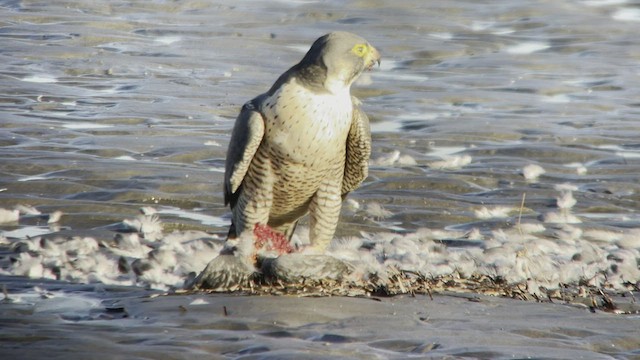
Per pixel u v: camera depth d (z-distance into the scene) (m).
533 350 7.89
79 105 19.92
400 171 15.66
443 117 19.77
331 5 32.44
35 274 10.27
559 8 33.22
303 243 12.19
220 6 32.72
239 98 21.05
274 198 10.55
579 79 24.19
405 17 30.89
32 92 20.80
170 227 12.62
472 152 17.09
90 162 15.26
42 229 12.38
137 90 21.53
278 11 31.92
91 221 12.70
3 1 32.72
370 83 22.20
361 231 12.79
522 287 10.19
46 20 29.94
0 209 12.66
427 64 25.55
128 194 13.82
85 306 9.07
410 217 13.46
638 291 10.50
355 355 7.62
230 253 10.41
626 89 23.08
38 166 14.92
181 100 20.61
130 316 8.73
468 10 32.44
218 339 7.95
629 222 13.67
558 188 15.09
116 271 10.50
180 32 28.72
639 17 32.38
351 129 10.40
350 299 9.38
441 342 8.05
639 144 17.88
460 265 10.73
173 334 8.05
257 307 8.98
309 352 7.61
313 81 10.09
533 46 28.11
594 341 8.33
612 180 15.62
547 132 18.52
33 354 7.34
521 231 12.55
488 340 8.16
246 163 10.18
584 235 12.95
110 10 31.94
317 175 10.32
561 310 9.40
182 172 14.88
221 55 25.83
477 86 22.92
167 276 10.22
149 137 17.34
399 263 10.75
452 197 14.50
